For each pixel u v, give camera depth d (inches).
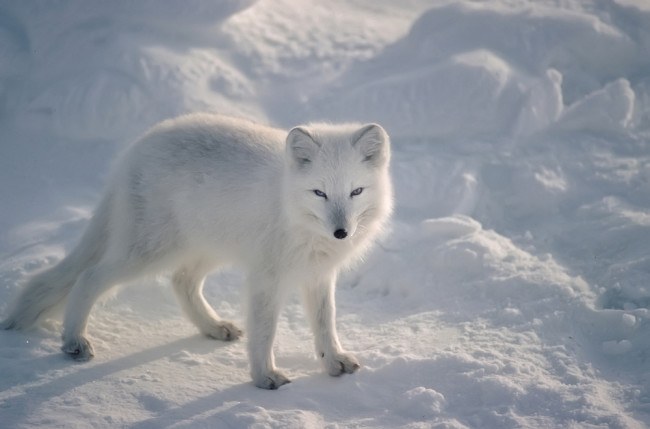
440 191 532.7
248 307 362.3
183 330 422.9
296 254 355.9
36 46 603.5
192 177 375.9
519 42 621.6
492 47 618.8
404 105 583.2
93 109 564.1
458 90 582.6
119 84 569.6
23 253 468.4
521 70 606.2
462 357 358.9
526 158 556.4
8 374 355.9
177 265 396.5
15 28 618.8
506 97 585.3
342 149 344.2
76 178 545.6
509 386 335.6
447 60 601.9
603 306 418.0
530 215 524.7
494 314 411.5
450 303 432.8
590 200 523.8
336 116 585.3
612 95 587.2
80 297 377.4
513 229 513.0
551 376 352.8
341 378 363.3
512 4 668.1
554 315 400.2
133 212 383.9
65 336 376.8
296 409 333.4
